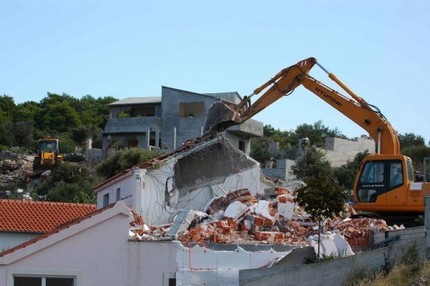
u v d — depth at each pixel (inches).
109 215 900.0
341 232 1064.8
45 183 3427.7
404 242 984.3
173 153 1285.7
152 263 899.4
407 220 1266.0
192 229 1008.9
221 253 912.9
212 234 984.3
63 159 3969.0
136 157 2997.0
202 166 1273.4
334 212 1011.9
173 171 1237.1
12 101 5482.3
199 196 1262.3
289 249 964.0
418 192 1243.8
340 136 4387.3
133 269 899.4
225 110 1307.8
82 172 3398.1
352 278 906.7
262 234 1025.5
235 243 959.0
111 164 3058.6
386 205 1256.2
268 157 3555.6
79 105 5846.5
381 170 1270.9
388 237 1058.1
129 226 949.8
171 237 952.9
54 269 886.4
